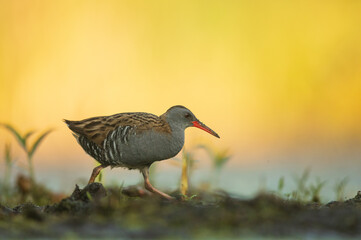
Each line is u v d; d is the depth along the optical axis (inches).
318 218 313.1
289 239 288.4
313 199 455.8
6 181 536.1
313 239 288.5
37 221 313.0
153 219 310.5
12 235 293.7
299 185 476.4
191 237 288.7
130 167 463.5
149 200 351.3
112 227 301.7
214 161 539.8
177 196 457.4
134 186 393.1
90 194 350.9
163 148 458.3
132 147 447.2
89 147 459.8
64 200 333.4
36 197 511.8
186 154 486.0
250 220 309.0
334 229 301.1
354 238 291.0
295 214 320.2
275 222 308.0
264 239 287.9
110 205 325.7
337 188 490.3
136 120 452.1
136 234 292.4
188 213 317.4
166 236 289.9
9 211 366.9
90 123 456.4
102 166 462.9
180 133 469.4
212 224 304.0
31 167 521.3
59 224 307.4
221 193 476.1
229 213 315.6
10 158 541.0
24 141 517.3
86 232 295.4
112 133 448.1
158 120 462.6
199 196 462.9
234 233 294.0
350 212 322.0
